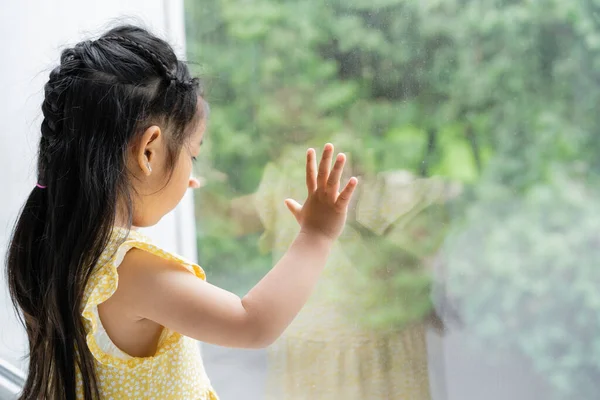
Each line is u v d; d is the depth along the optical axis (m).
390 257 1.21
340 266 1.24
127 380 0.90
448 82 1.14
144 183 0.89
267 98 1.28
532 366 1.13
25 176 1.29
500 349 1.15
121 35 0.90
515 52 1.09
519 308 1.13
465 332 1.17
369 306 1.23
